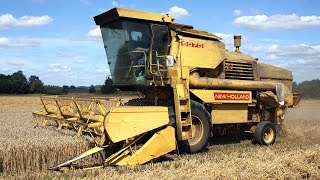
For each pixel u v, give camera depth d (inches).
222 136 506.9
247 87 440.5
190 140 368.8
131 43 366.3
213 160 331.9
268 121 462.3
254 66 486.6
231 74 456.1
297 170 291.1
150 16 373.4
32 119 559.5
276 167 281.1
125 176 248.8
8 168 293.9
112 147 317.1
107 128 288.4
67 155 312.7
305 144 457.4
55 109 430.9
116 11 356.5
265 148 416.8
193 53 403.9
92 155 313.1
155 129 326.6
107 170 281.0
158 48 381.1
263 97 465.1
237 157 320.2
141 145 318.0
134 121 303.1
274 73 521.7
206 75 428.8
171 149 322.0
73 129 389.4
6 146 297.7
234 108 429.4
